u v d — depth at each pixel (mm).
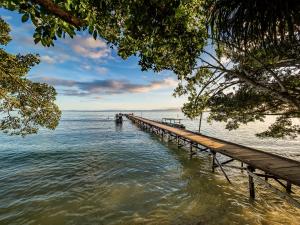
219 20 2994
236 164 16562
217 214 8375
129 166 15805
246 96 9562
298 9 2355
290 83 7699
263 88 4844
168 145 25766
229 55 6465
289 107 10133
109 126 60062
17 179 12805
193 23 3967
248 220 7934
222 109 10914
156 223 7758
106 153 21000
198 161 17406
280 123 12273
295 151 22844
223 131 47281
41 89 8977
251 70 7492
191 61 4797
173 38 4113
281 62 5938
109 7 3594
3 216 8383
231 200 9656
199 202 9453
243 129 53219
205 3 3555
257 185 11594
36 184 11867
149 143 27828
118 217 8219
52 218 8211
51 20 2846
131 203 9398
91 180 12516
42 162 17344
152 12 3381
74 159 18328
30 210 8844
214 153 13641
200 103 8359
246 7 2613
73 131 44969
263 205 9195
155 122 41062
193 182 12094
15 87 8180
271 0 2391
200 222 7797
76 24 2375
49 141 30203
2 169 15227
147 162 17156
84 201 9641
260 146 26047
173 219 8016
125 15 3770
